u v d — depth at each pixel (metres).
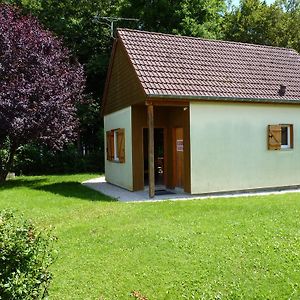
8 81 15.96
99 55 27.23
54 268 5.85
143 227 7.92
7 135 16.16
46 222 8.77
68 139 18.36
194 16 28.94
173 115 14.62
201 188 13.24
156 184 16.41
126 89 14.84
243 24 33.59
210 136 13.37
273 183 14.56
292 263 5.95
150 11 27.31
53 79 16.47
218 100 13.24
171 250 6.52
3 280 3.33
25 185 16.19
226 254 6.31
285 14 33.50
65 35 27.52
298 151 15.12
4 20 16.94
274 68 16.30
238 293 5.05
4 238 3.47
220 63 15.23
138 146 14.55
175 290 5.13
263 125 14.35
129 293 5.07
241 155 13.91
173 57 14.52
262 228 7.75
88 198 12.34
